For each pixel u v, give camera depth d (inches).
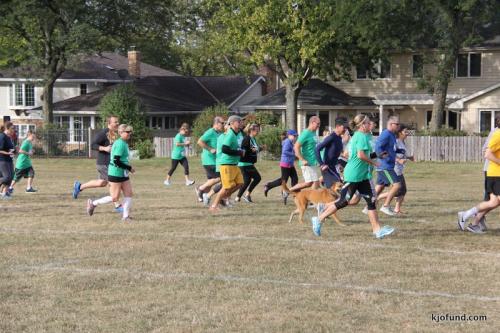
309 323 300.8
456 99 1819.6
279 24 1770.4
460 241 483.8
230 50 1927.9
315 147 623.5
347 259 425.1
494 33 1836.9
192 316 312.0
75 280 376.2
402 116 1952.5
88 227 551.5
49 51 1966.0
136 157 1681.8
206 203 689.6
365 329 293.3
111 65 2591.0
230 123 622.8
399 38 1605.6
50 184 988.6
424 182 1086.4
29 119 2425.0
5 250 458.0
